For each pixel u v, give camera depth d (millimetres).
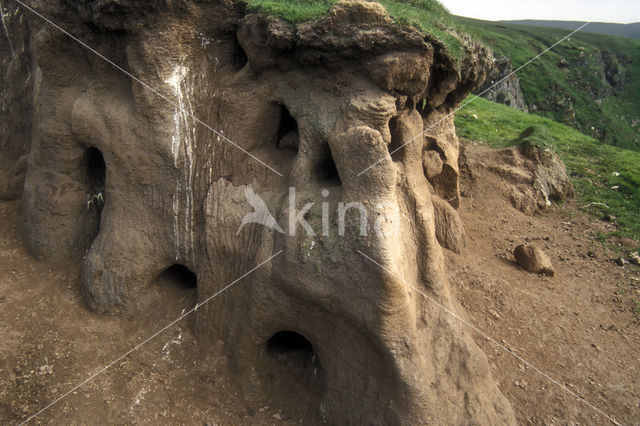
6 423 5441
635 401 6531
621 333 7941
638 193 13555
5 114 9609
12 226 7883
